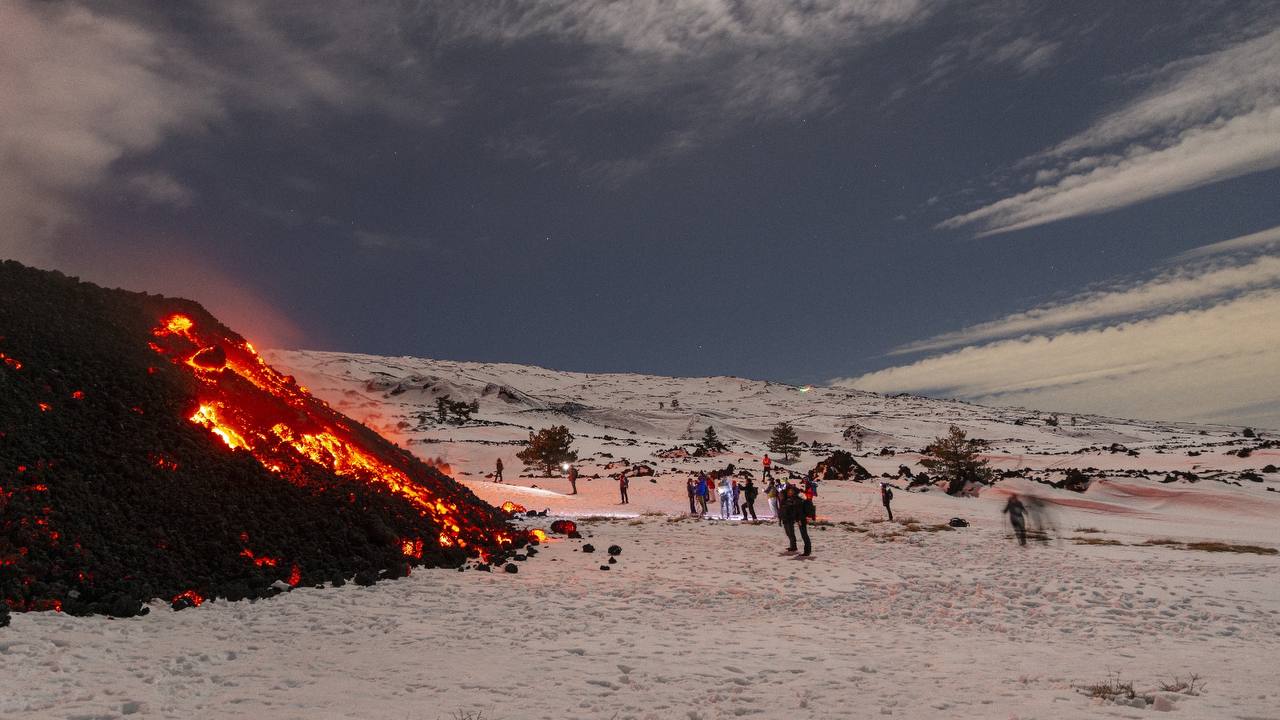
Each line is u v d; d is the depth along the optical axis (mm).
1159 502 40344
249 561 13828
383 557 15773
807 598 14242
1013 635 11375
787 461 101312
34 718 6574
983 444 145500
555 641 10391
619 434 145625
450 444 93938
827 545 21969
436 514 19375
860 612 13117
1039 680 8297
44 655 8594
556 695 7707
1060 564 18609
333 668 8805
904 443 157250
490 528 21047
